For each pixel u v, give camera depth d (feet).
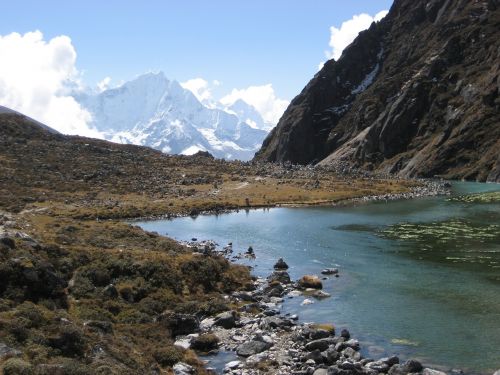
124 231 219.20
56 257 137.80
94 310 115.75
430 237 244.83
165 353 100.12
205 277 157.89
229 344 112.78
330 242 244.22
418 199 434.71
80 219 333.42
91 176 513.04
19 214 317.63
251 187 501.97
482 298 143.02
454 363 99.76
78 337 84.58
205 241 254.27
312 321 127.65
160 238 217.36
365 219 320.09
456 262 189.67
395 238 247.09
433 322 124.26
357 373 93.56
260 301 148.15
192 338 114.11
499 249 210.59
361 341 112.68
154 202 417.08
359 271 182.29
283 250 229.04
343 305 140.97
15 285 107.45
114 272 143.13
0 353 74.02
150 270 146.82
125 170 569.64
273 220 333.01
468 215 317.83
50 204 378.53
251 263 202.69
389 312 133.28
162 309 130.31
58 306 111.04
